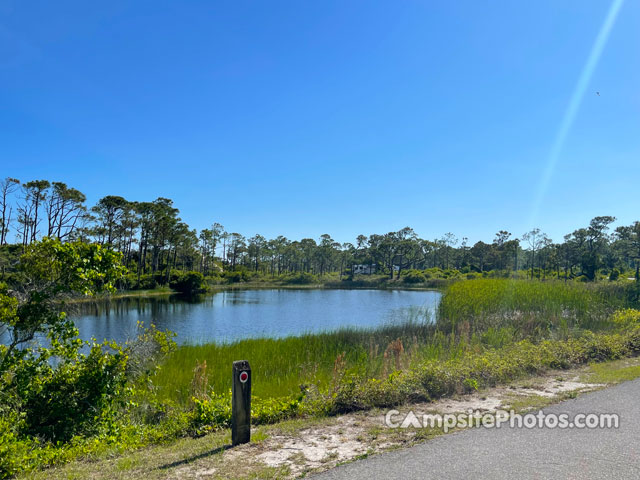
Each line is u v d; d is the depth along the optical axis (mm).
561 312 16953
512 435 4996
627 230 65250
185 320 32906
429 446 4691
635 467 4070
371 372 9734
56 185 54938
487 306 18922
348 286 89250
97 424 7508
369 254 112375
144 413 8383
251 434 5391
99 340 21578
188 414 6805
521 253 76062
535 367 8492
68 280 8102
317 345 15188
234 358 13438
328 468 4195
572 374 8305
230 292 70250
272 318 34312
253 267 120375
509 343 12234
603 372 8359
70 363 8250
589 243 70250
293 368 12328
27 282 8008
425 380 7094
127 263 70250
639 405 6094
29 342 8117
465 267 94000
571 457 4320
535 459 4285
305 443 4984
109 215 66750
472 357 8852
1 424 5949
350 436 5180
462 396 6879
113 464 4895
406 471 4043
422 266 122625
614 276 57656
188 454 4879
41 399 7500
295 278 100938
